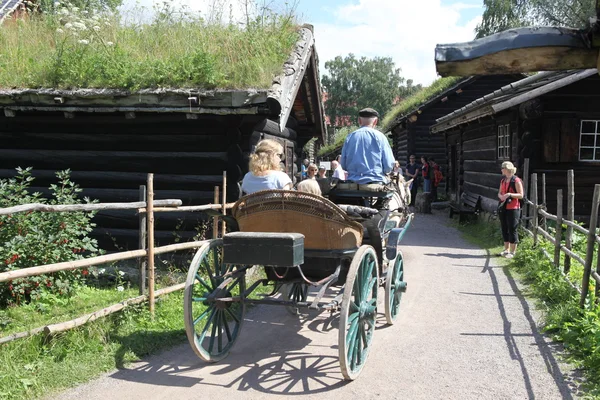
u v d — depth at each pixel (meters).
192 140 7.65
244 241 4.04
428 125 23.98
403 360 4.74
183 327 5.34
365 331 4.72
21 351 4.28
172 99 6.86
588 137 11.13
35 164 8.09
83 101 7.03
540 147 11.10
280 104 6.61
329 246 4.41
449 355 4.86
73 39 8.45
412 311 6.28
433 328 5.63
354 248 4.55
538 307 6.38
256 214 4.48
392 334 5.44
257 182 4.75
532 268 8.14
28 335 4.41
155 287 6.33
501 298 6.82
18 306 5.33
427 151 24.08
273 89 6.82
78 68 7.36
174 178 7.77
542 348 5.01
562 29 3.06
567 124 10.90
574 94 10.96
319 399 3.97
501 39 3.08
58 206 4.72
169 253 7.63
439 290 7.27
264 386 4.19
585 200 11.11
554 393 4.06
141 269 5.57
